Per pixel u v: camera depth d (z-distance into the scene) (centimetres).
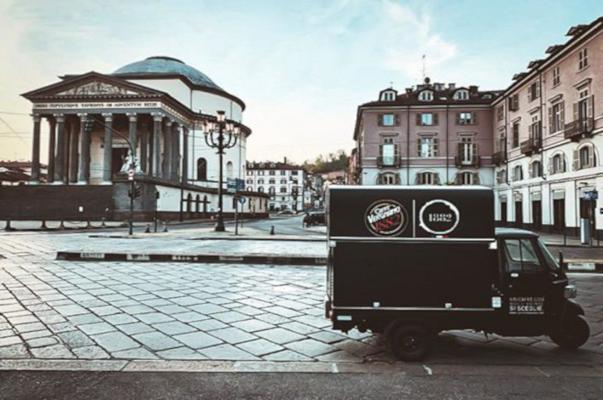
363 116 4225
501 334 500
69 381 417
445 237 485
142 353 495
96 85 5025
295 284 927
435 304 482
